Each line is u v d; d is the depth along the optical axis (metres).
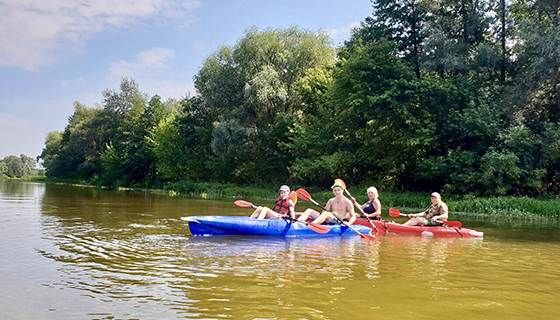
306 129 34.06
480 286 5.83
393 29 30.11
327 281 5.82
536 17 25.62
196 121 48.62
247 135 38.00
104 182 60.12
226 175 43.19
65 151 77.25
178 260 6.98
